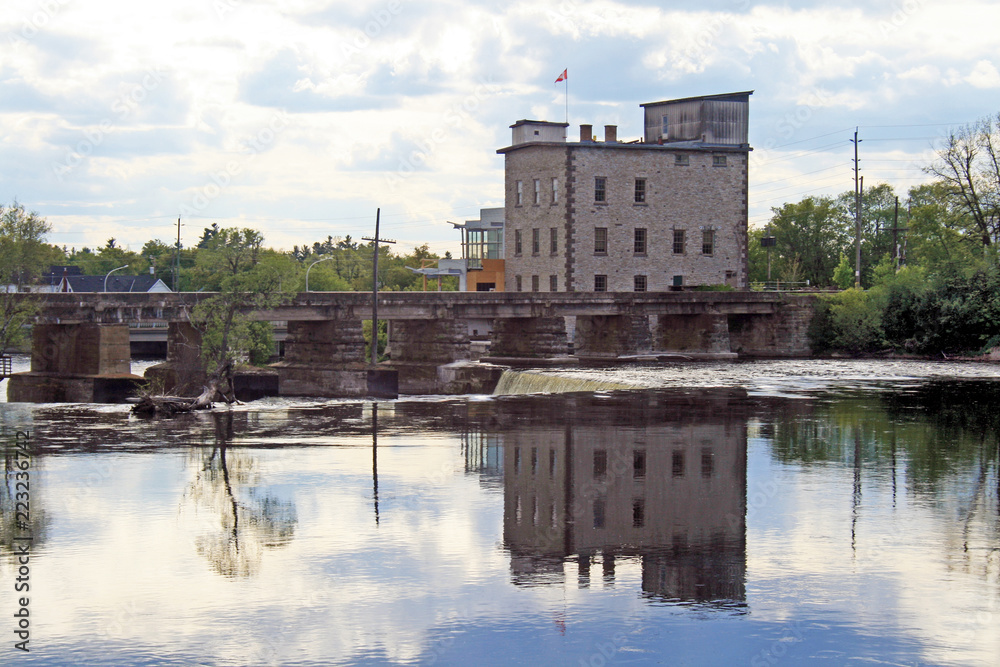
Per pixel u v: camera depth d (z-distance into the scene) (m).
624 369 69.00
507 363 75.94
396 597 19.00
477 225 105.81
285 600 18.88
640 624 17.59
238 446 37.03
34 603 18.81
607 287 87.19
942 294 80.56
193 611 18.34
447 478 30.09
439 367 72.25
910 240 120.31
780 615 17.95
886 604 18.41
